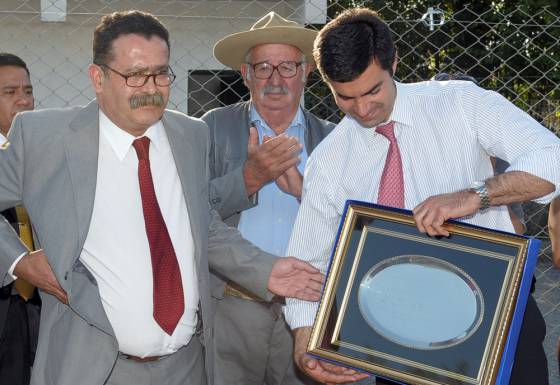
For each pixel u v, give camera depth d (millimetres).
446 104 2711
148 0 7109
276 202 3662
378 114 2658
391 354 2502
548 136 2535
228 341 3674
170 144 2920
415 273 2531
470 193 2455
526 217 6934
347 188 2885
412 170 2764
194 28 7254
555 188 2459
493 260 2447
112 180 2826
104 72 2723
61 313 2846
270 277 2965
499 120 2617
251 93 3799
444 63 8531
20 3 7156
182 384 2990
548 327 5750
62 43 7270
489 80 8938
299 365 2930
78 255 2707
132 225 2820
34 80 7266
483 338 2414
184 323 2916
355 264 2596
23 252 2885
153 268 2818
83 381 2713
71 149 2764
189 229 2939
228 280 3518
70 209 2725
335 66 2541
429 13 5406
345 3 8633
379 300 2557
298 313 2969
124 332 2801
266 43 3689
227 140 3709
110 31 2719
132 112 2719
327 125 3828
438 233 2480
